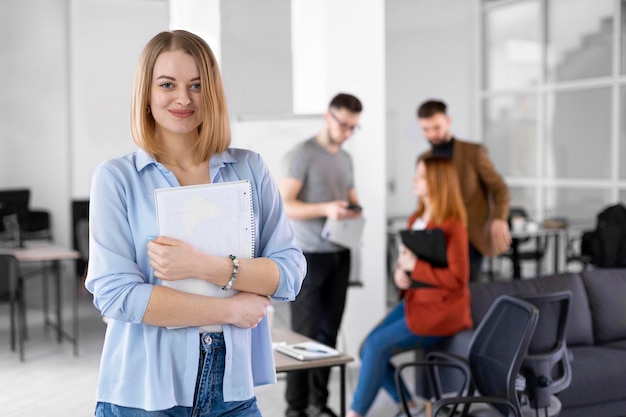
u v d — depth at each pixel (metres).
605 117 9.95
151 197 1.90
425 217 4.73
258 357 2.07
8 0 11.27
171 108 1.88
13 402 5.36
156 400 1.85
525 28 11.02
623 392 4.79
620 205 7.89
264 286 1.92
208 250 1.88
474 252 6.55
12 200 10.12
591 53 10.12
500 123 11.48
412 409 4.66
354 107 5.36
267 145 5.57
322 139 5.46
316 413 4.90
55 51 11.52
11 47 11.34
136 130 1.91
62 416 5.07
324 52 6.05
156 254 1.81
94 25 11.49
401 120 11.59
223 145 1.97
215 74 1.91
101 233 1.86
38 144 11.52
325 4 6.03
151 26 11.64
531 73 10.97
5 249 7.60
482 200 6.54
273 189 2.09
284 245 2.05
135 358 1.88
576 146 10.36
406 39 11.53
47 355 6.69
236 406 1.97
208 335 1.90
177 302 1.81
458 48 11.72
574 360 4.78
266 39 6.20
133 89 1.92
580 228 9.37
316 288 5.12
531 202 11.05
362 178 6.18
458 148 6.54
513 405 3.43
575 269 10.14
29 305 9.17
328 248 5.16
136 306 1.80
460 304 4.54
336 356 3.54
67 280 11.07
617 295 5.45
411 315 4.56
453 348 4.60
